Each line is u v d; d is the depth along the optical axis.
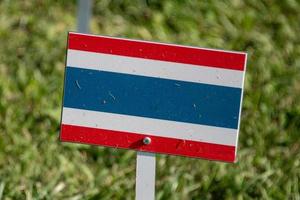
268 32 9.32
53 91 8.00
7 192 6.68
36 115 7.71
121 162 7.25
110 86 4.82
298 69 8.65
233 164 7.18
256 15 9.52
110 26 9.07
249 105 7.98
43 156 7.20
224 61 4.75
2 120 7.61
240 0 9.68
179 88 4.79
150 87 4.80
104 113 4.84
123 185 6.92
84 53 4.82
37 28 8.88
